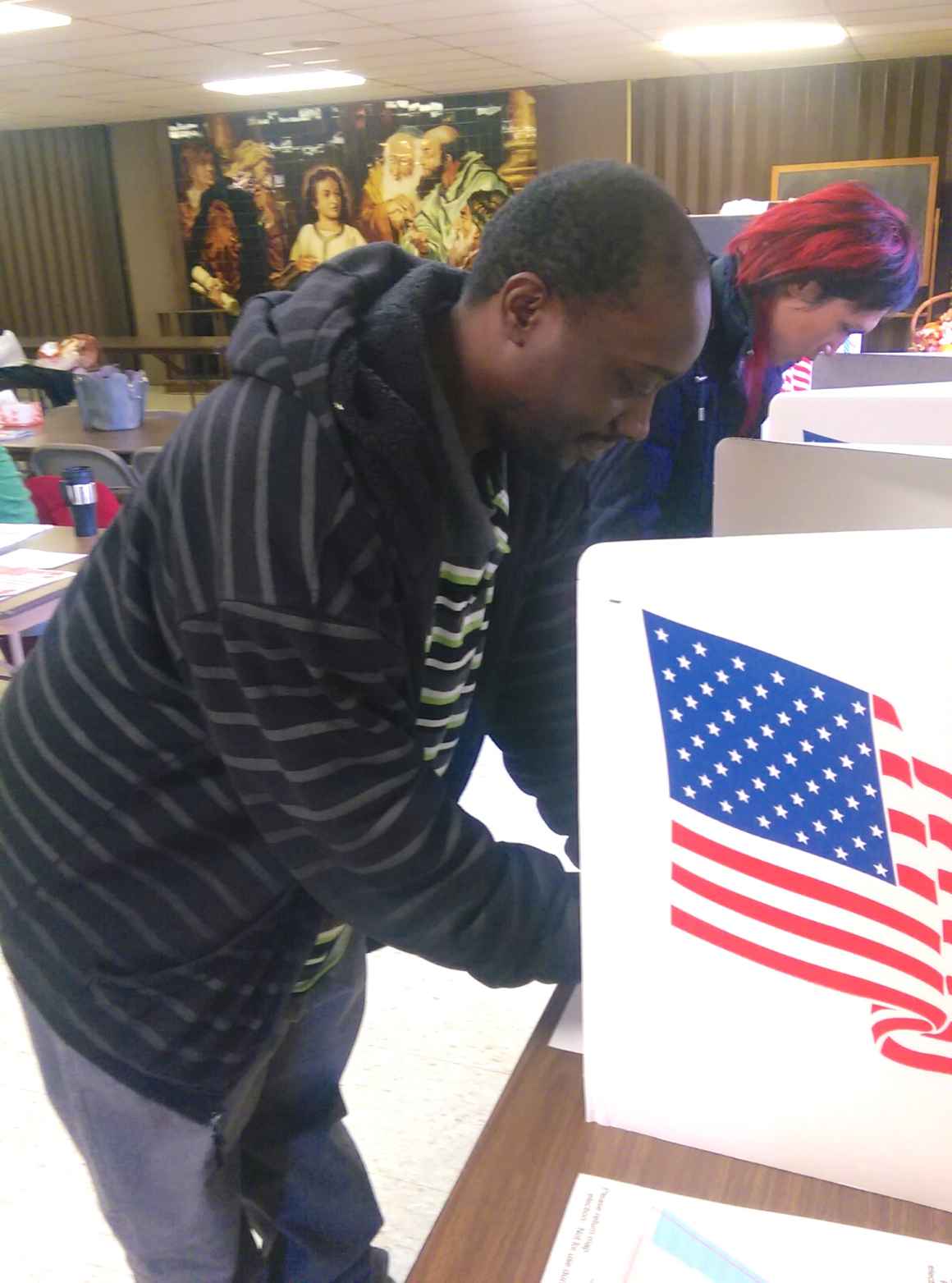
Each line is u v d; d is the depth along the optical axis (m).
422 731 0.93
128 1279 1.42
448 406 0.73
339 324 0.69
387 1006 1.96
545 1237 0.59
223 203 9.55
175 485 0.69
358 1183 1.22
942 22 5.95
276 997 0.91
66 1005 0.88
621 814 0.55
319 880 0.74
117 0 4.86
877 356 1.49
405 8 5.20
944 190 7.48
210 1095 0.89
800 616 0.49
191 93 7.96
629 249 0.63
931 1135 0.57
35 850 0.85
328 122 9.02
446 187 8.88
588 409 0.71
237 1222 1.02
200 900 0.84
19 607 2.19
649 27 5.88
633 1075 0.63
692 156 8.20
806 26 6.00
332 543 0.64
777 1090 0.59
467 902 0.71
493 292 0.71
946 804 0.50
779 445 0.76
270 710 0.66
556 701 1.03
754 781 0.52
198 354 9.23
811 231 1.34
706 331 0.68
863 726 0.49
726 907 0.55
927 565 0.47
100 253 10.07
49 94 7.73
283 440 0.64
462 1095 1.74
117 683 0.78
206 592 0.67
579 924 0.75
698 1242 0.57
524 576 0.96
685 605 0.50
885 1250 0.57
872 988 0.54
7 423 4.21
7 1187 1.58
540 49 6.55
